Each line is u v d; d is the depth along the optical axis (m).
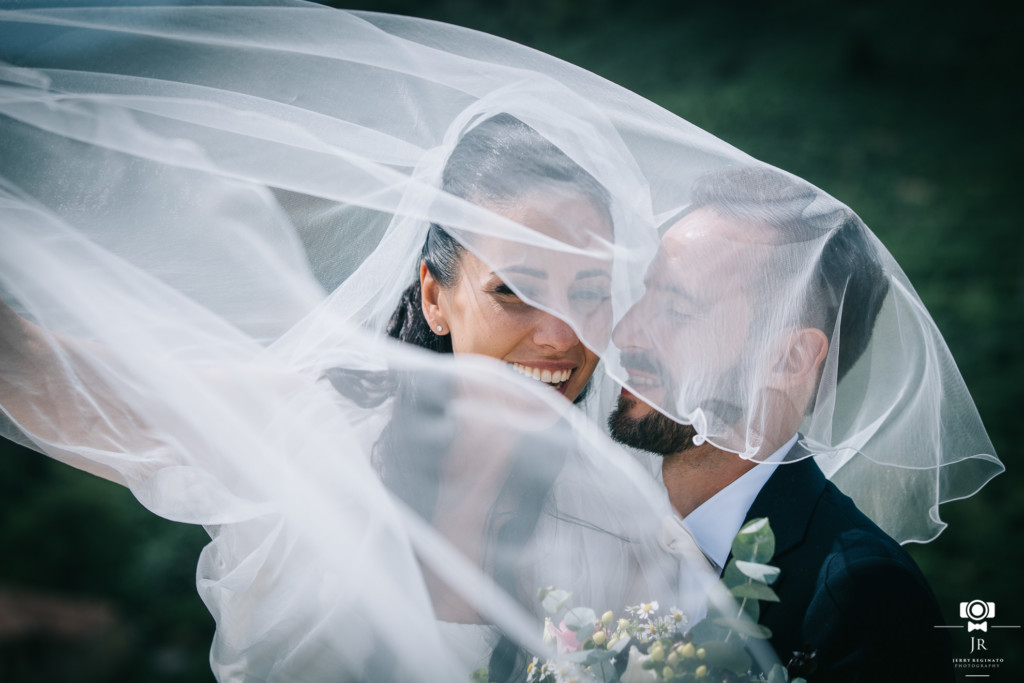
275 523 1.97
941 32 13.72
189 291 1.93
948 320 7.64
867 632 1.63
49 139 1.86
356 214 2.02
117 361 1.90
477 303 1.99
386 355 2.08
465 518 2.03
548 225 1.85
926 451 1.97
